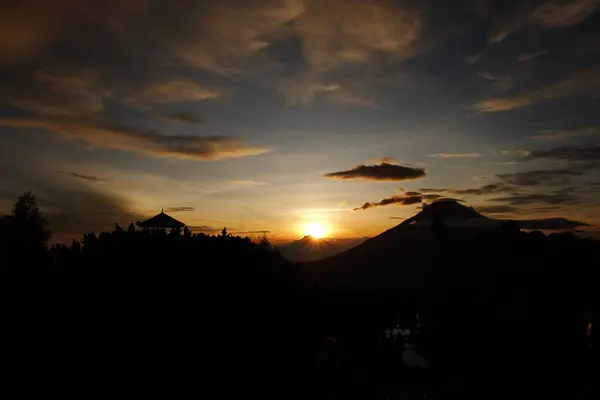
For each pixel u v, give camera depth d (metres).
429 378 7.76
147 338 9.80
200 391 8.56
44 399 7.76
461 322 8.15
